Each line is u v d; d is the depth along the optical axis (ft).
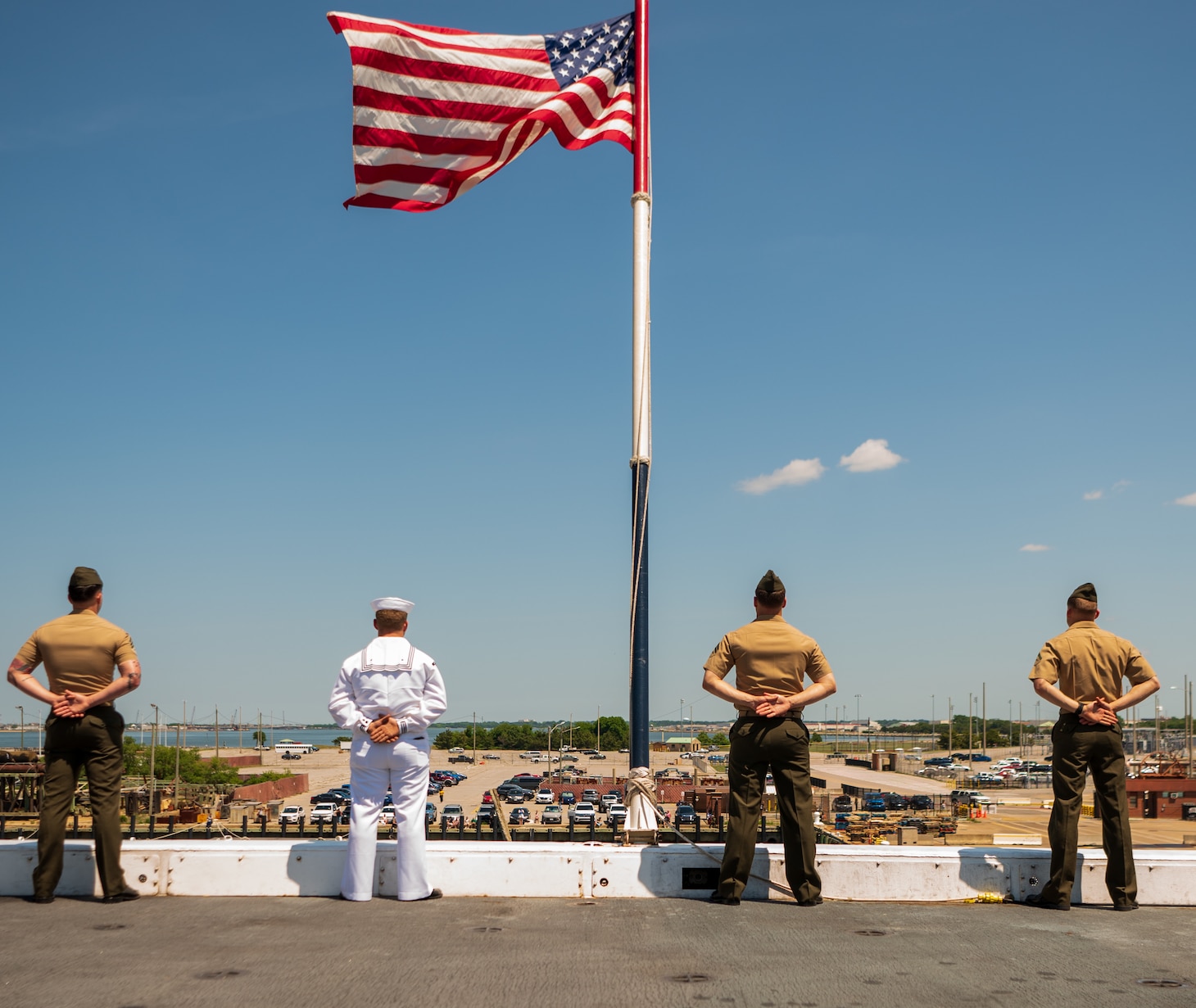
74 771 19.51
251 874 20.13
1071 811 19.49
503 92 28.81
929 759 583.17
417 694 19.74
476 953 15.28
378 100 28.76
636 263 25.58
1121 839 19.40
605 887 20.21
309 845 20.25
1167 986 13.73
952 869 20.20
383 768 19.77
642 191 26.03
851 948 15.79
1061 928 17.51
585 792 290.56
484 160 29.04
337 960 14.80
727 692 19.44
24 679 19.16
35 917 17.85
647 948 15.67
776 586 20.16
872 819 224.12
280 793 321.52
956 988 13.60
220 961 14.67
